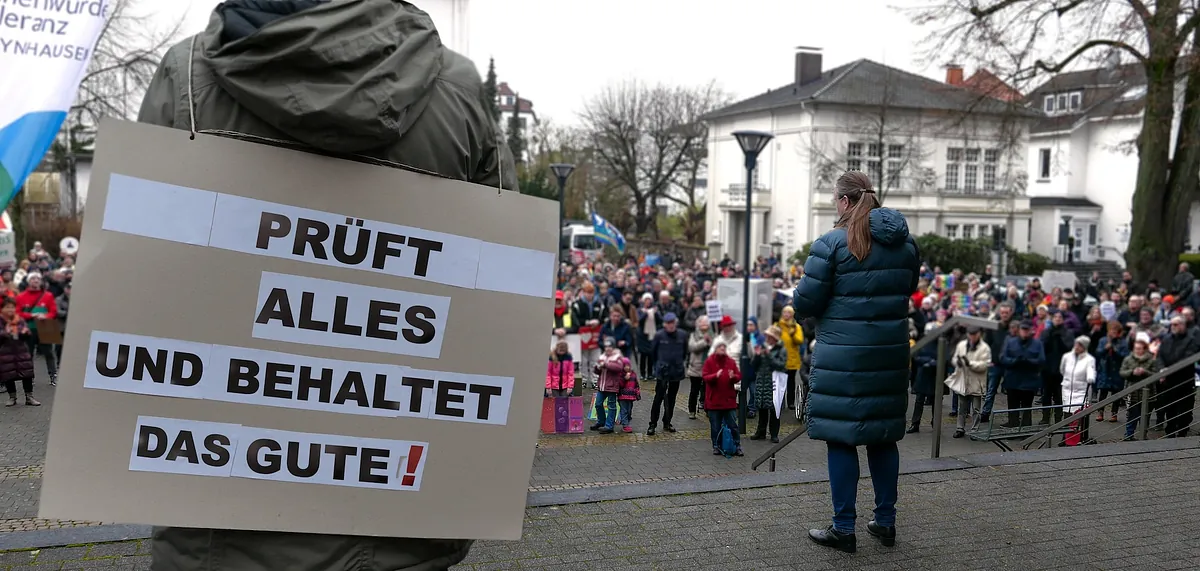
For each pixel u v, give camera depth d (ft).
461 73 7.04
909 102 150.51
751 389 42.88
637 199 202.18
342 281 6.57
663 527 17.07
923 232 157.17
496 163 7.25
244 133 6.30
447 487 6.93
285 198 6.40
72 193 110.93
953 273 84.12
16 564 14.82
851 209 15.46
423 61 6.53
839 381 15.37
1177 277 81.35
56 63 15.48
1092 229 182.91
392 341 6.73
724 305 65.67
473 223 6.88
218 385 6.37
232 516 6.41
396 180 6.62
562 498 18.78
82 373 6.08
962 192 160.76
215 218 6.28
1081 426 36.17
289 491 6.56
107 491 6.13
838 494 15.85
